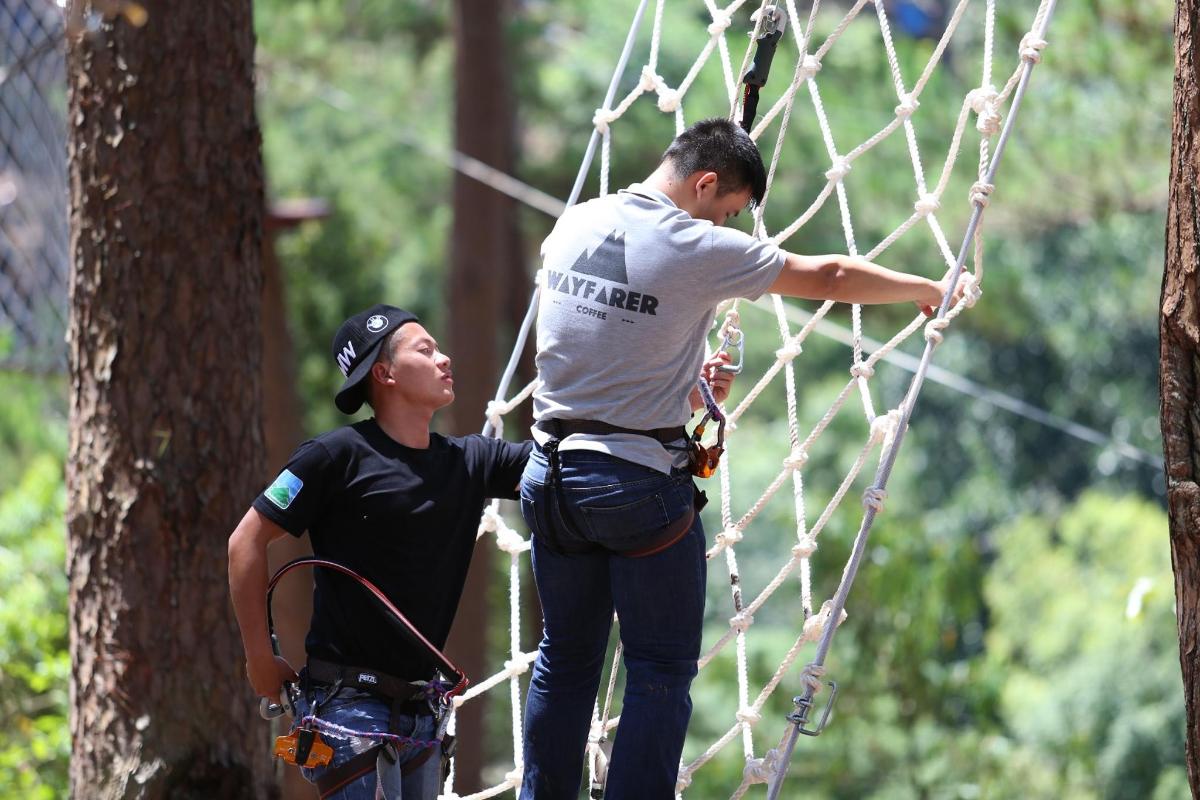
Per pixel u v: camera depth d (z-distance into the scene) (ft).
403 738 30.32
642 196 29.45
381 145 129.70
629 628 30.07
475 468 31.91
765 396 152.97
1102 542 128.57
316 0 122.62
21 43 66.18
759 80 35.27
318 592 31.24
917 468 197.36
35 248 68.08
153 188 41.52
